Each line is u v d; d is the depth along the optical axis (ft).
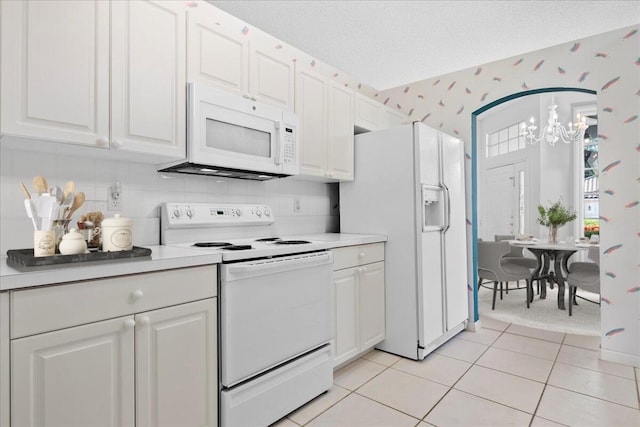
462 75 10.49
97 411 3.73
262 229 8.11
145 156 5.44
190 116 5.56
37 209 4.10
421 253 7.97
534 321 10.88
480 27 8.30
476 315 10.25
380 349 8.58
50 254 3.98
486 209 21.58
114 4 4.79
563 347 8.72
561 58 8.83
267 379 5.46
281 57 7.26
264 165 6.67
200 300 4.70
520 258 14.58
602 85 8.02
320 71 10.25
